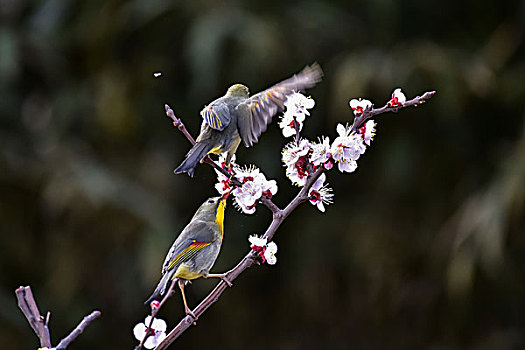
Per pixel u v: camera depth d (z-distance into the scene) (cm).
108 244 1168
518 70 1184
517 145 1091
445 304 1192
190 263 440
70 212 1144
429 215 1217
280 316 1298
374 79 1117
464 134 1192
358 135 396
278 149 1221
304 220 1268
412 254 1212
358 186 1263
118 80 1210
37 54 1227
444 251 1134
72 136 1235
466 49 1247
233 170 420
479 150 1205
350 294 1252
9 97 1244
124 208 1122
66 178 1143
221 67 1151
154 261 1091
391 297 1221
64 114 1216
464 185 1190
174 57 1230
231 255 1215
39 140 1227
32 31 1236
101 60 1239
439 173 1213
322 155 395
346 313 1265
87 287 1206
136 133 1230
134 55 1247
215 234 453
